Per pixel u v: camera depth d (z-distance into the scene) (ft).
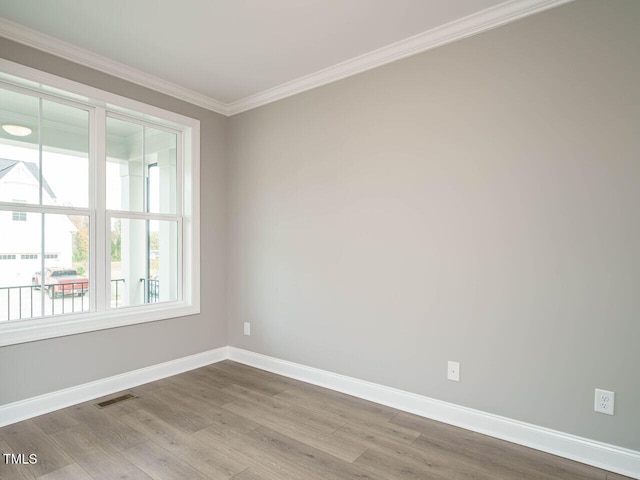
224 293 12.25
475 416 7.54
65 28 7.77
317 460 6.52
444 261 7.93
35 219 8.54
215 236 12.00
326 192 9.87
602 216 6.29
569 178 6.57
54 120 8.86
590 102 6.37
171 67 9.53
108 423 7.80
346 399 9.11
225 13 7.26
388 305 8.74
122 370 9.65
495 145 7.31
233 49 8.64
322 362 9.96
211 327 11.88
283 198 10.84
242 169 11.93
